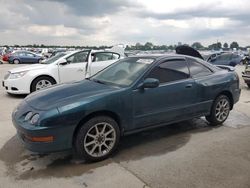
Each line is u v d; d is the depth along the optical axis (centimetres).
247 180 343
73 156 411
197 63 536
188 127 552
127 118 421
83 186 329
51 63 896
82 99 382
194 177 349
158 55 499
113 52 992
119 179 345
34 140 354
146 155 418
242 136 502
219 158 406
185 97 490
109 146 406
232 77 578
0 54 4134
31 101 407
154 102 448
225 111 571
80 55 931
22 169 372
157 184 333
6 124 563
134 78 441
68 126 364
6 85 862
